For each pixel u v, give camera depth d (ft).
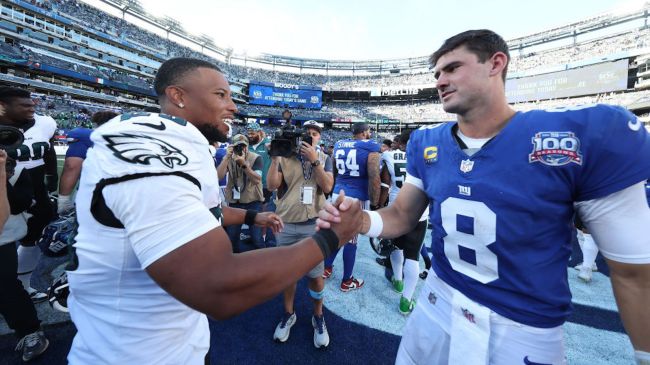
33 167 7.68
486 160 3.28
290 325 7.43
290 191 8.09
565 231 3.13
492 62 3.31
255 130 16.80
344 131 139.54
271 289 2.42
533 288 3.10
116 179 2.39
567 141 2.87
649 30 94.32
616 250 2.84
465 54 3.32
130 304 2.76
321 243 2.79
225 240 2.46
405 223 4.38
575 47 107.76
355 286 10.15
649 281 2.71
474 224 3.34
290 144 7.81
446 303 3.79
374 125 139.44
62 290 6.20
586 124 2.84
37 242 8.21
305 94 145.69
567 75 98.78
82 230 2.77
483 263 3.36
